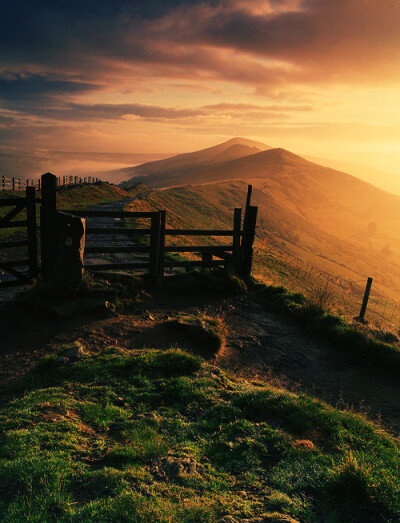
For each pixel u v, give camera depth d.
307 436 4.97
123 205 39.03
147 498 3.26
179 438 4.59
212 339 8.27
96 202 43.19
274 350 8.72
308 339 9.52
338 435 4.99
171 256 16.11
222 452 4.38
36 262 9.73
